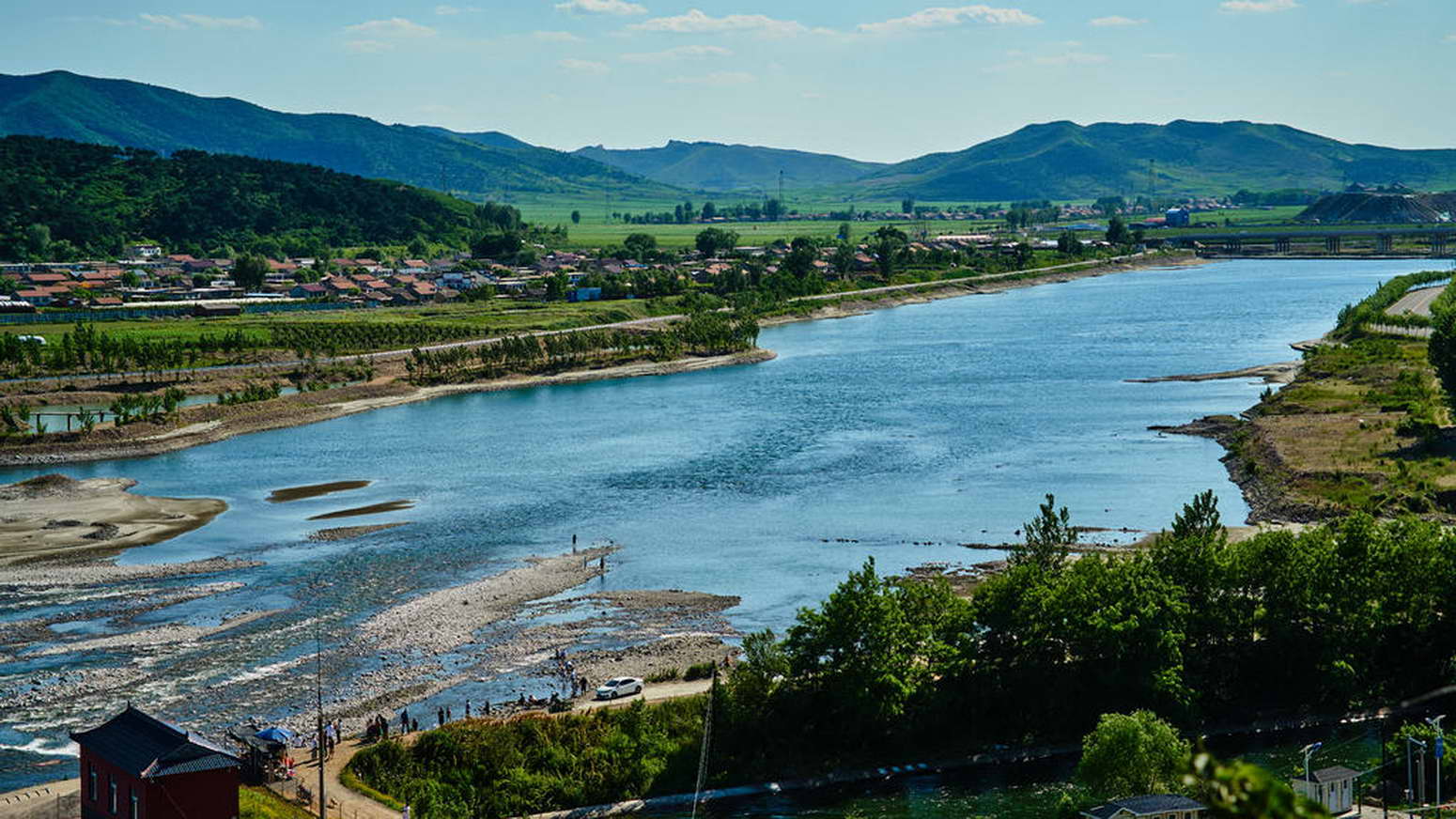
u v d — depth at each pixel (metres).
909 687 115.50
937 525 189.62
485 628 149.75
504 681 132.88
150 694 130.12
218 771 89.44
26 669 137.75
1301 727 119.50
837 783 111.50
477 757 112.31
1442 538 134.38
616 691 125.25
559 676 133.75
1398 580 127.62
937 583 128.75
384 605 158.88
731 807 107.69
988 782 110.81
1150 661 119.06
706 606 156.00
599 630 148.38
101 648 143.75
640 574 169.88
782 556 176.38
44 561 179.12
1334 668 121.38
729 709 117.12
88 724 122.38
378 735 117.44
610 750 113.75
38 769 112.19
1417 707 121.75
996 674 121.31
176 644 144.88
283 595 162.75
